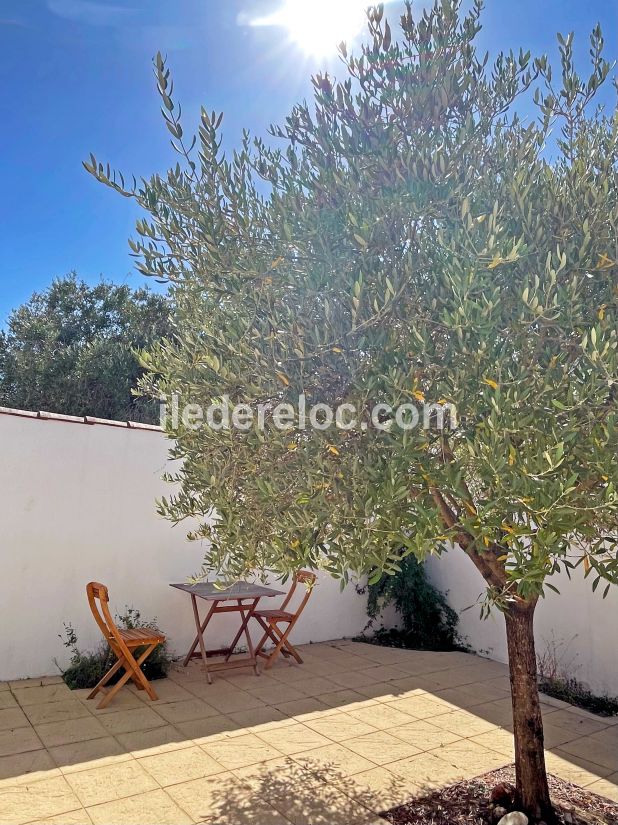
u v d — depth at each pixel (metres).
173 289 3.78
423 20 3.04
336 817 3.21
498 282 2.65
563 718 4.88
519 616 3.34
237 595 5.44
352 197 2.90
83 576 5.57
